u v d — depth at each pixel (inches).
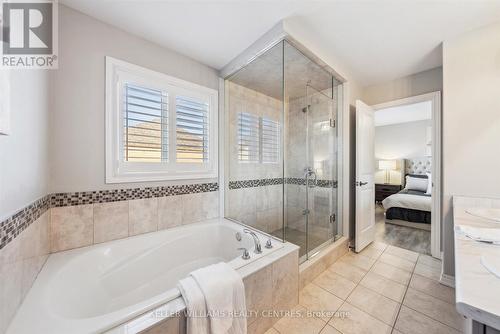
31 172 41.1
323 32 67.8
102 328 31.2
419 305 60.4
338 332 51.4
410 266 83.3
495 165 61.7
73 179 57.1
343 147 100.3
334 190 102.4
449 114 68.7
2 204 29.7
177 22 61.9
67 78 55.8
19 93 35.7
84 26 58.3
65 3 54.6
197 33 67.2
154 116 72.6
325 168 100.8
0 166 29.1
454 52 68.6
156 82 72.5
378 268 81.8
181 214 79.7
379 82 109.0
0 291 29.1
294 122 94.9
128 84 66.7
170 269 69.8
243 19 60.9
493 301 18.9
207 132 88.2
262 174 102.7
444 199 69.5
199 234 78.2
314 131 99.1
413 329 51.9
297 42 66.1
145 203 70.5
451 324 53.2
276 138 96.0
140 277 63.2
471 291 20.6
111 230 63.4
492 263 26.0
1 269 29.5
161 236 70.4
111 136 63.0
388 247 102.9
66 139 55.9
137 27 64.2
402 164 211.2
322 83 97.7
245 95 97.9
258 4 55.1
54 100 53.8
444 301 61.9
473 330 19.2
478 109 64.1
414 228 135.3
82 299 48.1
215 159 90.1
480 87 63.9
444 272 70.4
